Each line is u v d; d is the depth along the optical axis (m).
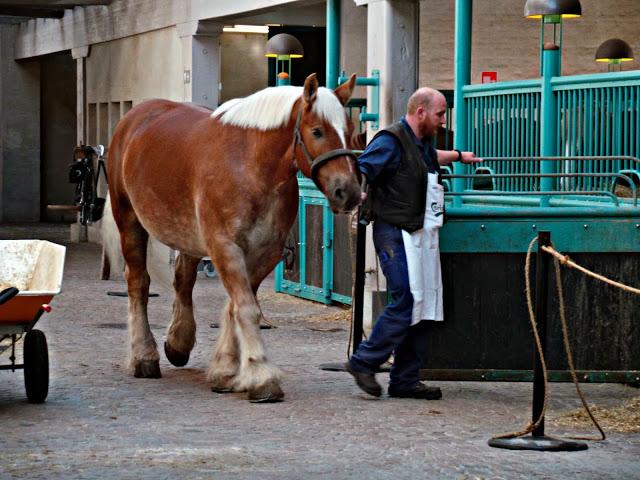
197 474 7.08
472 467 7.27
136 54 24.17
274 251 9.58
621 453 7.71
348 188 8.80
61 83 33.94
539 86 12.08
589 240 9.36
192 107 10.62
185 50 21.30
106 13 25.80
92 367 10.97
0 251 10.12
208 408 9.08
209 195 9.41
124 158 10.64
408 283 9.21
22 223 33.06
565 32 21.48
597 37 21.48
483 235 9.37
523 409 9.12
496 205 12.76
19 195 33.62
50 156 34.12
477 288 9.43
